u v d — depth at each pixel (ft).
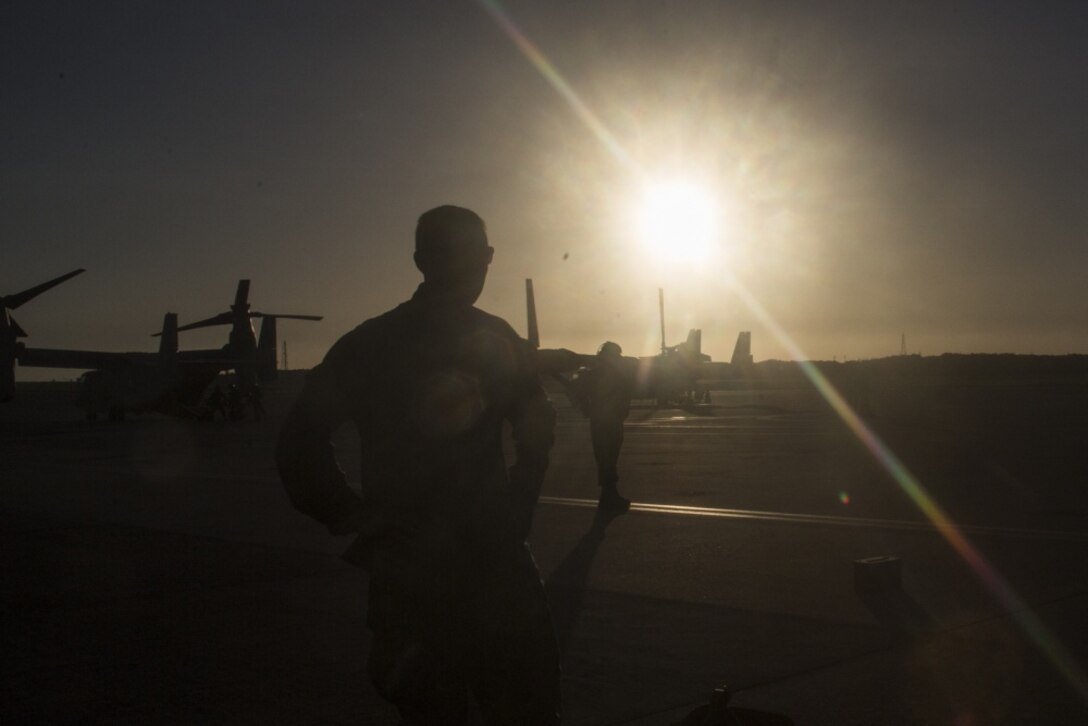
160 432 110.73
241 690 17.03
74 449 80.33
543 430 9.84
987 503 38.88
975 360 495.41
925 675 17.13
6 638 20.52
